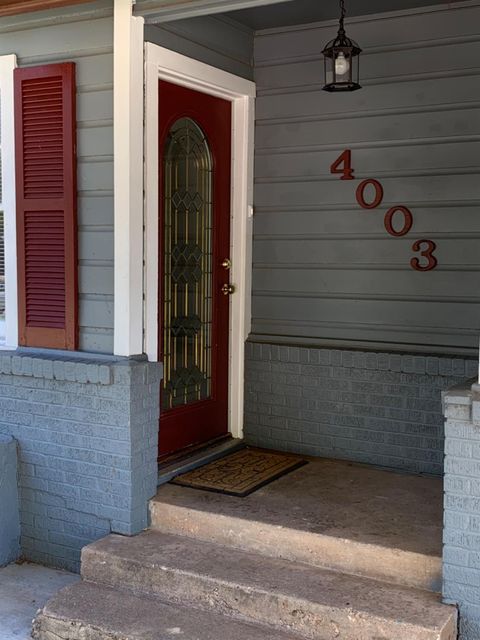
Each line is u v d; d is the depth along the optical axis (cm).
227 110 461
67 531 396
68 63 381
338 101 438
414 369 420
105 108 376
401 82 419
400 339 429
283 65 455
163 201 417
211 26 427
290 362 460
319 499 383
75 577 392
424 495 389
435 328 418
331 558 334
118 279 376
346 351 441
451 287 412
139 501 379
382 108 425
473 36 399
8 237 410
